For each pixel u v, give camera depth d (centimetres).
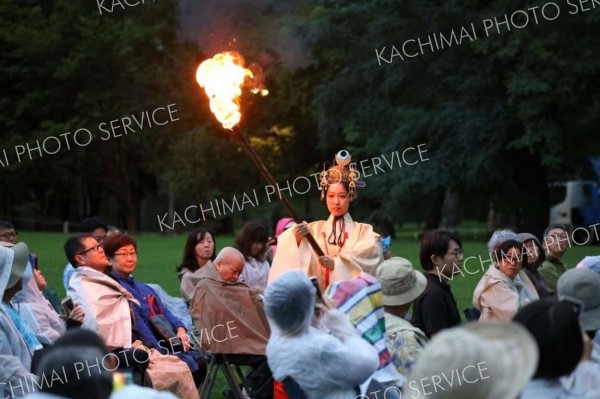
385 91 4019
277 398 955
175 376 1076
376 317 790
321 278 1091
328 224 1126
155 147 5056
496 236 1244
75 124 4588
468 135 3831
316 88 4412
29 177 4884
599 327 755
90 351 573
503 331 532
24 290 1082
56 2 4619
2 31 4631
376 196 4331
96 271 1149
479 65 3859
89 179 5041
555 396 596
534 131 3750
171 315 1216
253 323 1178
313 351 716
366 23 4034
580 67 3669
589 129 3944
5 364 871
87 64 4541
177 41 4609
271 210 4962
